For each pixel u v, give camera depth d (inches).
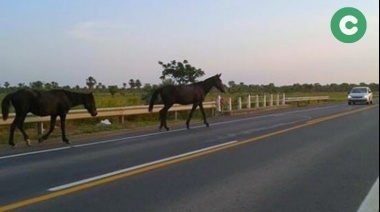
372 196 281.6
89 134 686.5
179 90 765.3
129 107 867.4
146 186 313.3
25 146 548.4
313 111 1274.6
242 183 321.7
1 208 259.1
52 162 418.3
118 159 431.8
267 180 331.6
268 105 1473.9
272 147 510.0
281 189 303.0
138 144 551.8
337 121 885.8
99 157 446.6
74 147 532.4
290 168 378.9
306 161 414.0
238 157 438.3
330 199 275.9
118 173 358.9
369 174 350.9
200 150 486.3
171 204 266.1
